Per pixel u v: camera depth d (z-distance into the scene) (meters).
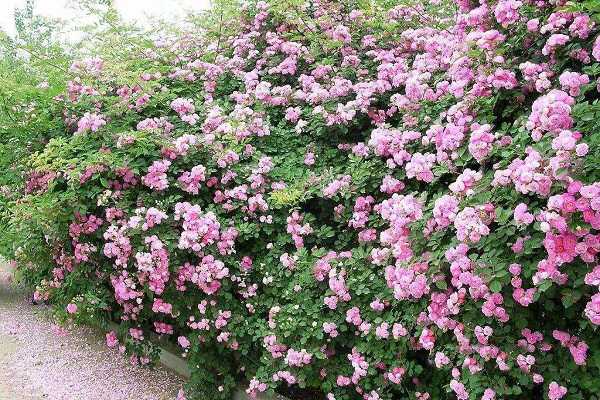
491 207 2.29
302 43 4.89
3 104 4.61
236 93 4.58
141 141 3.72
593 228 2.01
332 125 3.92
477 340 2.36
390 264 2.85
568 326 2.30
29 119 4.49
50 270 4.75
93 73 4.53
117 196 3.78
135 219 3.52
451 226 2.48
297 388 3.58
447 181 3.11
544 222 2.04
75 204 3.81
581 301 2.19
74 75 4.54
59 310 4.37
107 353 4.56
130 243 3.64
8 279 6.53
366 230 3.33
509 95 2.88
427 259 2.47
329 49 4.59
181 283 3.58
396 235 2.69
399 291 2.55
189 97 4.68
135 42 5.12
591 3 2.43
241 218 3.74
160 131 3.88
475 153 2.57
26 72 5.12
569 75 2.41
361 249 3.13
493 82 2.82
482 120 2.86
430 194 3.14
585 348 2.16
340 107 3.84
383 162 3.52
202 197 3.85
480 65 2.94
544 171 2.12
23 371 4.24
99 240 4.04
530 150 2.29
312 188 3.56
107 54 4.92
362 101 3.85
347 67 4.32
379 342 2.92
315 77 4.40
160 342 4.30
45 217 3.85
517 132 2.63
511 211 2.20
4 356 4.52
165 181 3.66
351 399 3.13
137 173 3.69
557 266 2.08
